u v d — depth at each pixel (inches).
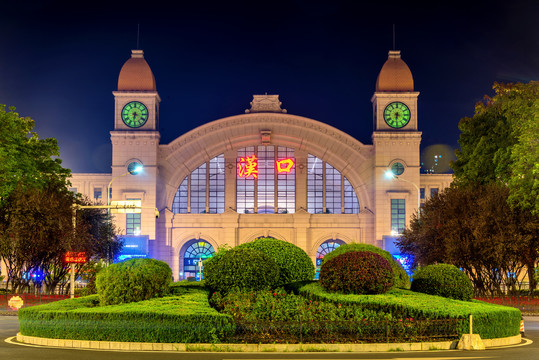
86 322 938.1
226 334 903.7
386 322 942.4
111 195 3784.5
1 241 2100.1
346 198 3828.7
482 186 2269.9
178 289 1218.0
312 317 948.6
